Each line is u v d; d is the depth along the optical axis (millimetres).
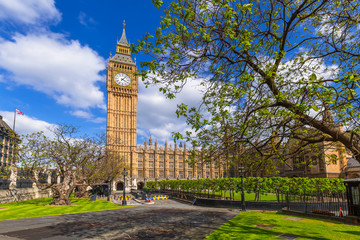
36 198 44312
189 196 39406
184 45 8422
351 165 42281
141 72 7898
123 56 118500
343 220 15766
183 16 7645
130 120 112125
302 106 7086
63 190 33688
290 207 22781
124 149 106812
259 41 9922
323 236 11305
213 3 7375
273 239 10781
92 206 30125
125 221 17734
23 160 29312
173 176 115562
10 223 16828
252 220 17109
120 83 113438
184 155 119562
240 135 9281
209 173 121438
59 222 17281
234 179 30281
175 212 23516
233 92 8578
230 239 11086
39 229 14562
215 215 20828
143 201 42344
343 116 8594
